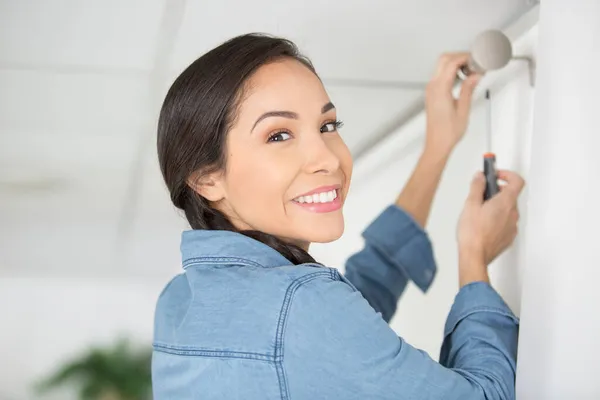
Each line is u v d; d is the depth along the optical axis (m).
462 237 1.22
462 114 1.47
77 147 2.64
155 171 3.02
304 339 0.87
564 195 0.92
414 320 2.13
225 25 1.54
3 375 7.10
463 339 1.04
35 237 4.71
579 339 0.90
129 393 6.82
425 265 1.49
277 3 1.42
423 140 2.12
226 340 0.90
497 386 0.93
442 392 0.88
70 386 6.81
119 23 1.54
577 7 0.93
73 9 1.48
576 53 0.93
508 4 1.38
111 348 6.91
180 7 1.45
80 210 3.91
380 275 1.47
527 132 1.40
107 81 1.91
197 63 0.98
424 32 1.54
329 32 1.55
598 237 0.88
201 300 0.95
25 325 7.13
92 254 5.39
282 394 0.87
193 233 1.02
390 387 0.87
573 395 0.89
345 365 0.87
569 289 0.91
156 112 2.20
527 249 0.96
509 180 1.29
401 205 1.50
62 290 7.15
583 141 0.91
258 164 0.95
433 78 1.47
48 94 2.03
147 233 4.57
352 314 0.87
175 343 0.99
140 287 7.15
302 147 0.95
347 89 1.92
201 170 0.99
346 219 2.68
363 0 1.38
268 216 0.97
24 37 1.62
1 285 7.06
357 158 2.55
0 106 2.15
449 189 1.90
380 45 1.62
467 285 1.10
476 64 1.39
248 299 0.91
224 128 0.96
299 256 1.00
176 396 0.98
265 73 0.95
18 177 3.16
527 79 1.40
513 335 1.04
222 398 0.90
